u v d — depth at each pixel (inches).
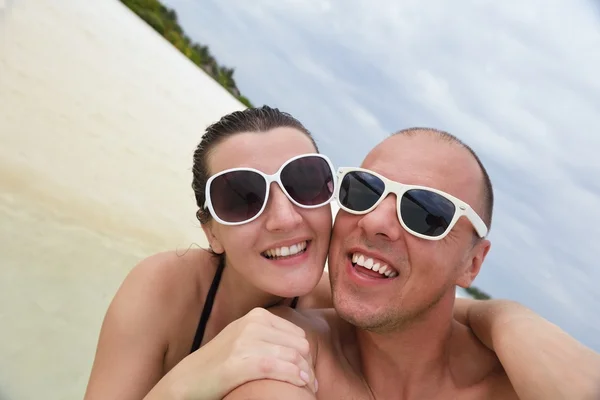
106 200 49.4
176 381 11.9
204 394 11.2
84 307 31.9
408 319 15.8
